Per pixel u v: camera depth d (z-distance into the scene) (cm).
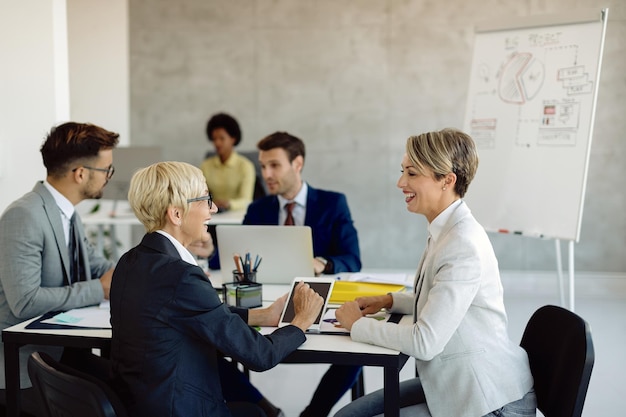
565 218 420
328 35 668
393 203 676
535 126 439
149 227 207
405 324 219
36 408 231
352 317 225
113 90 685
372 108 670
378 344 210
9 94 368
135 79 686
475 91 473
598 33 413
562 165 424
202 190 208
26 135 370
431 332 202
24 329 226
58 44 374
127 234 687
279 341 203
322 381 298
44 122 370
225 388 283
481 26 473
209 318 191
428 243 227
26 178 371
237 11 675
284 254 294
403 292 260
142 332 190
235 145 629
